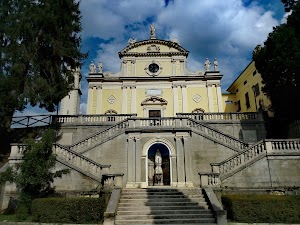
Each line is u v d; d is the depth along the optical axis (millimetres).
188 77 29141
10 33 19031
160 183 19297
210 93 28734
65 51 20562
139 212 12562
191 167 18562
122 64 30156
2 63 18875
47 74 20938
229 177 15711
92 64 29766
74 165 16109
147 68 29938
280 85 19219
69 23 21484
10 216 13969
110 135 19312
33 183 13344
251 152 16312
